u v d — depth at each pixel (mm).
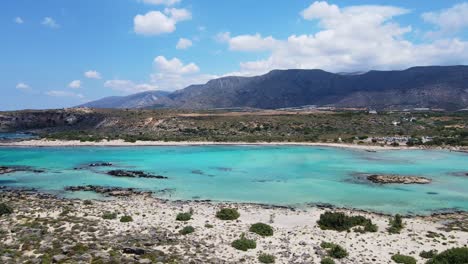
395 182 62500
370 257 27875
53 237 28734
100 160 90938
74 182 63031
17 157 95812
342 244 30891
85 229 32000
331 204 48344
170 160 90812
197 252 27312
